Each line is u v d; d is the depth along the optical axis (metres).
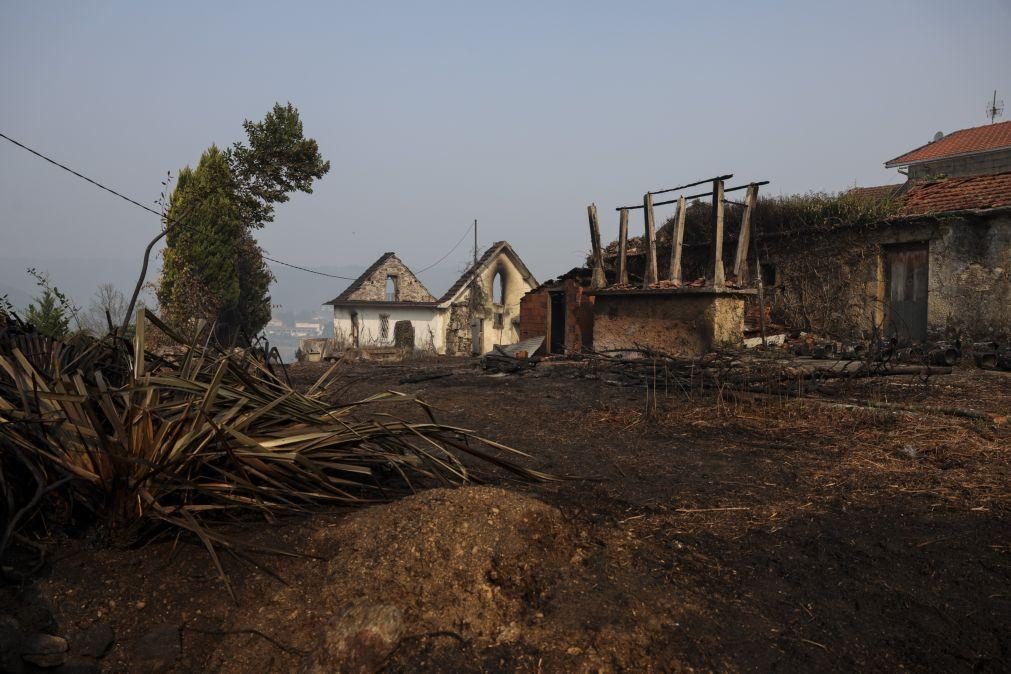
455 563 2.60
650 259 13.59
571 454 4.94
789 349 11.67
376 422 3.60
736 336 12.25
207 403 2.92
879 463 4.45
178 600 2.41
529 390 9.09
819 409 6.35
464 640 2.23
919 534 3.11
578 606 2.41
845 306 13.24
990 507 3.45
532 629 2.27
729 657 2.12
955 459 4.46
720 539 3.08
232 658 2.15
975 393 7.13
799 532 3.16
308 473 3.18
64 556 2.60
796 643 2.20
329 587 2.50
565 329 17.39
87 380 3.21
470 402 7.86
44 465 2.79
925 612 2.38
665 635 2.24
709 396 7.76
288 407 3.46
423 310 36.78
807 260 13.94
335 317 39.12
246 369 4.07
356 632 2.13
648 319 13.16
